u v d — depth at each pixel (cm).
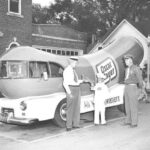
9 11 1619
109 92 1027
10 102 882
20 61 896
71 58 854
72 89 852
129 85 864
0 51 1563
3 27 1580
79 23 4175
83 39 2508
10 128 930
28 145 723
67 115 852
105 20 4197
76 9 4222
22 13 1694
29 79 882
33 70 906
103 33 4131
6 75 919
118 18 4112
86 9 4188
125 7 4091
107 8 4269
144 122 939
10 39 1617
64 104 903
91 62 1049
